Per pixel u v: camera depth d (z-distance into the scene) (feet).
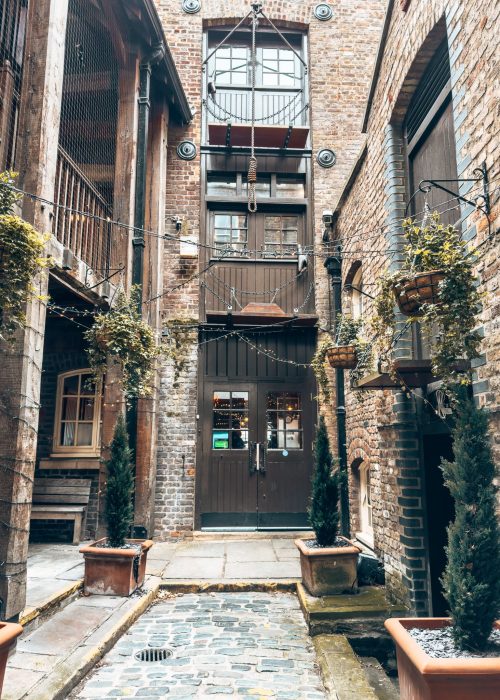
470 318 9.68
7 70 15.15
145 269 26.12
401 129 17.51
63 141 21.30
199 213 28.60
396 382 13.34
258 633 14.67
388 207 17.30
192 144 28.94
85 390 25.84
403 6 16.01
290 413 28.30
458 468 9.58
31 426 12.62
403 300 10.58
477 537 9.16
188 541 25.71
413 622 10.25
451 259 9.73
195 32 29.89
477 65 11.25
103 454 20.29
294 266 29.07
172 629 14.88
